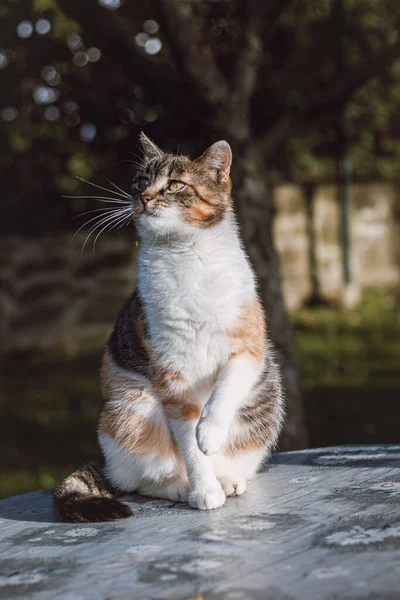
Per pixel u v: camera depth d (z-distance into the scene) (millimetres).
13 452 6383
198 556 2145
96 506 2676
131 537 2396
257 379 3049
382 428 6566
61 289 9602
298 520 2412
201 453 2865
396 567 1933
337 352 9383
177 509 2754
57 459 6184
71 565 2164
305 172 11961
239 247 3152
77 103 5988
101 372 3342
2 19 5492
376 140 10797
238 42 5445
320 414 7055
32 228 9664
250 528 2381
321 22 6148
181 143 5895
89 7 4949
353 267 12297
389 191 12484
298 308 11906
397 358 8984
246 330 2969
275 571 1982
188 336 2932
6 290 9211
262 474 3129
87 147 6676
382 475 2891
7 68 5812
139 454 3025
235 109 5078
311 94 5727
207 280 2947
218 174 3273
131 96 5828
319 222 12078
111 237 9906
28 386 8445
